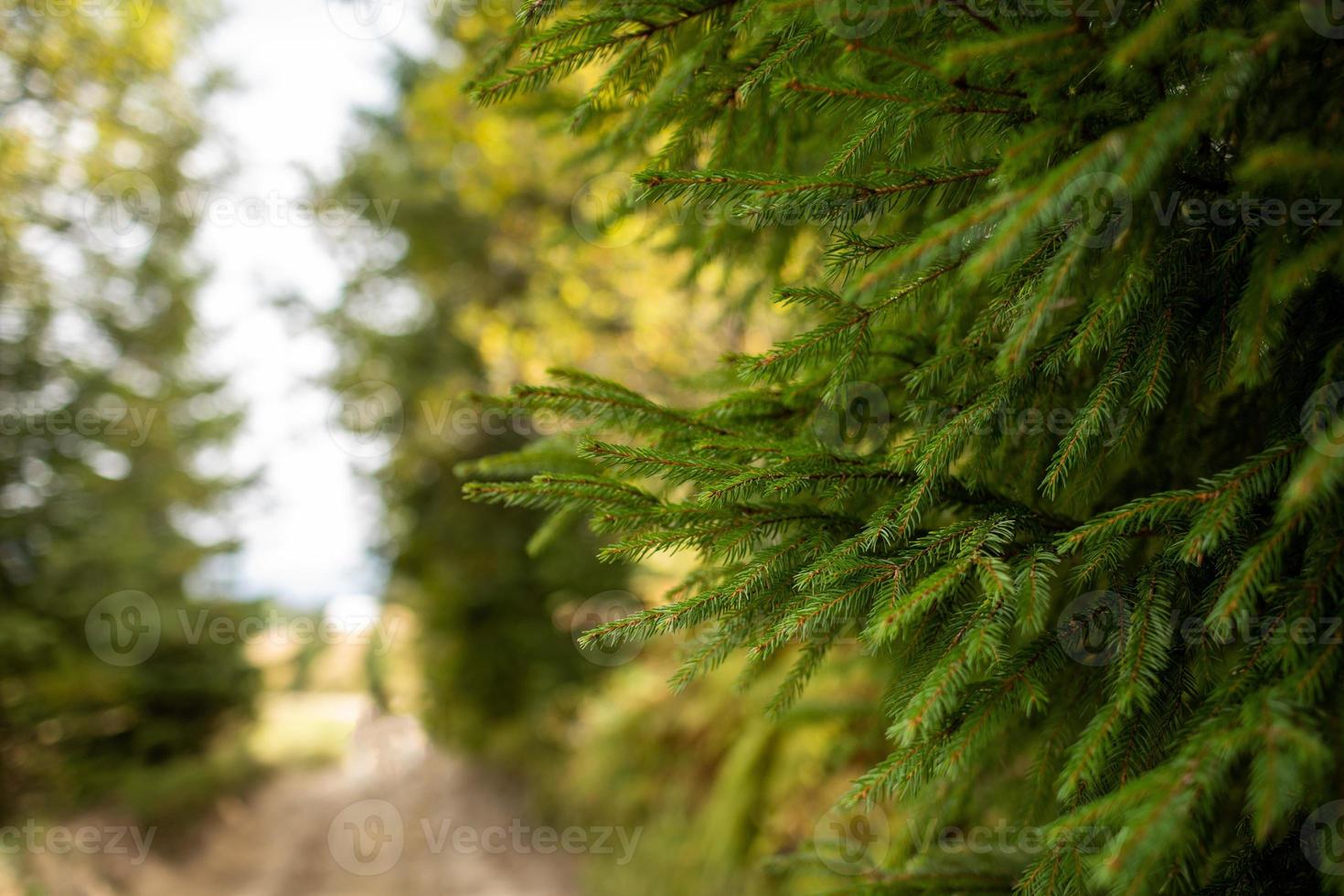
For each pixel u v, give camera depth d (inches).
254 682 350.6
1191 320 36.4
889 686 41.7
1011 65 30.2
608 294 290.4
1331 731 25.9
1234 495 30.8
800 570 38.9
